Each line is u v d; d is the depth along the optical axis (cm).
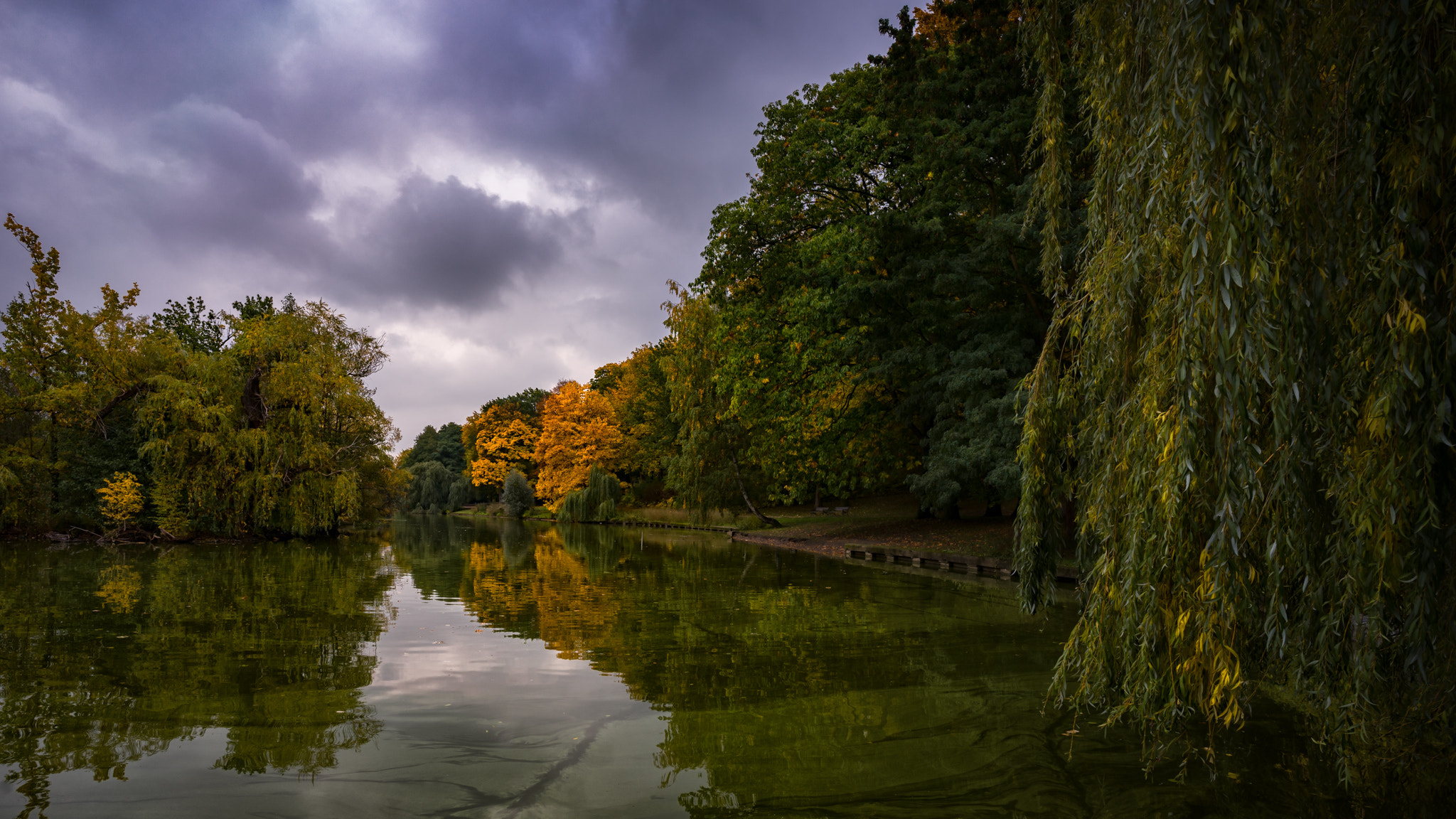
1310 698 415
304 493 2539
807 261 2094
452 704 645
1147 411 411
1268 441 394
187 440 2444
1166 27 409
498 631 992
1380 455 344
